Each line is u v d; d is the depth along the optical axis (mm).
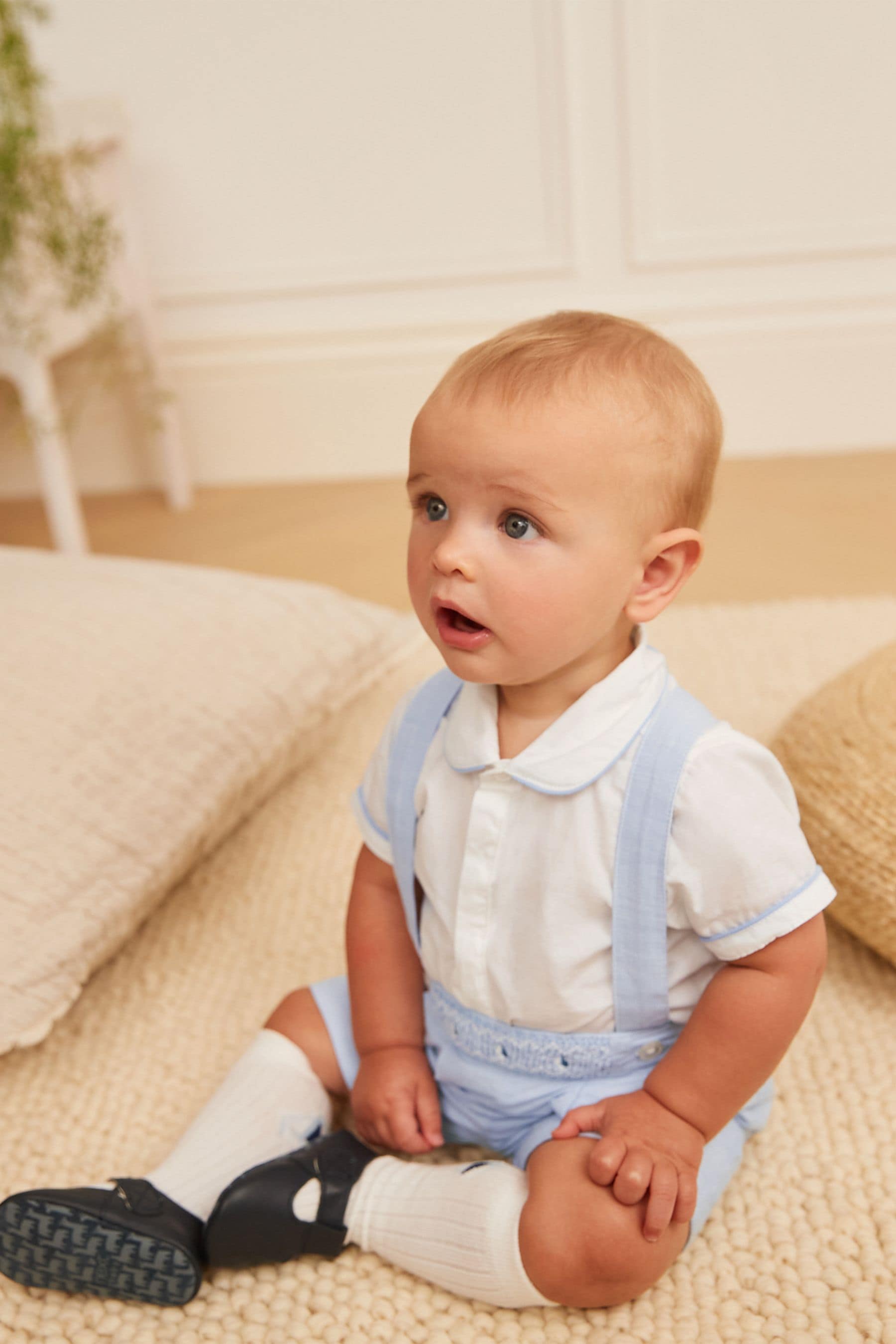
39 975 959
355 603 1475
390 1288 799
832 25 2178
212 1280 814
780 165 2283
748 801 722
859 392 2432
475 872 766
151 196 2414
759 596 1877
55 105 2133
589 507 665
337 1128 935
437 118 2316
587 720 734
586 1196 722
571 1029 783
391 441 2564
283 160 2373
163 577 1355
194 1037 1040
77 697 1126
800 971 734
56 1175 907
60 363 2510
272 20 2271
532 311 2445
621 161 2307
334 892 1217
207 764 1176
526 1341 755
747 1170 871
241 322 2510
